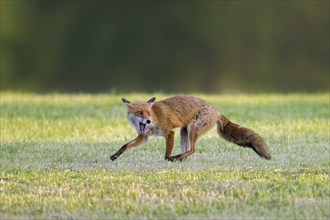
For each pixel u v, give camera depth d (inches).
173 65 2121.1
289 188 475.5
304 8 2096.5
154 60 2134.6
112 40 2158.0
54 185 499.2
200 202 439.8
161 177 517.0
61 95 1305.4
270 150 650.2
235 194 460.4
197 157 616.7
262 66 2076.8
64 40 2159.2
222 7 2132.1
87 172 545.6
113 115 920.9
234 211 420.8
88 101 1109.7
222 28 2126.0
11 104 1067.9
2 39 2132.1
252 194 459.8
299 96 1240.8
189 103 600.4
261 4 2107.5
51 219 412.5
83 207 435.2
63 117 903.7
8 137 751.7
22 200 454.0
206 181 500.1
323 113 928.9
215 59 2111.2
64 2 2187.5
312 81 2046.0
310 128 794.8
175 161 590.9
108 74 2126.0
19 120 867.4
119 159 610.2
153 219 406.9
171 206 431.8
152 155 631.8
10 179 524.1
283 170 545.3
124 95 1246.3
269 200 445.7
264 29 2105.1
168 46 2145.7
